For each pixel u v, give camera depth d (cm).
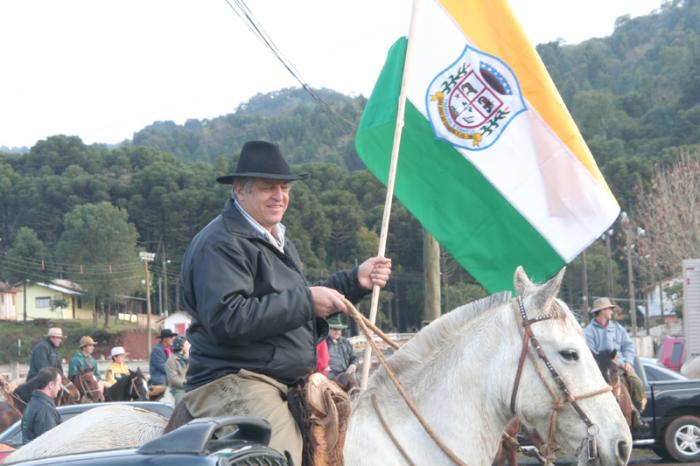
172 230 6619
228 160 7381
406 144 691
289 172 420
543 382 429
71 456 304
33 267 6725
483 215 673
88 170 7988
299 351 414
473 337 444
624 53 17138
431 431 427
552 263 661
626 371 1128
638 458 1372
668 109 10012
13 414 1244
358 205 5797
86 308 6856
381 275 473
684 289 2244
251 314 381
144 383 1491
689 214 4700
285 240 435
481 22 691
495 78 682
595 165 672
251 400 397
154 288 6762
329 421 396
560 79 15550
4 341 5991
